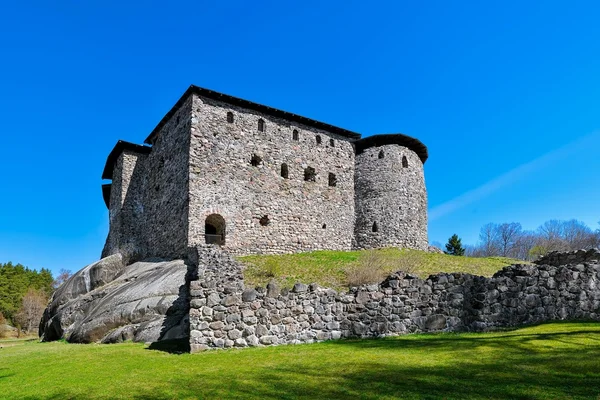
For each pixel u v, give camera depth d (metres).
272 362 9.20
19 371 10.64
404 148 33.00
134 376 8.76
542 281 12.62
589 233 68.50
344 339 11.59
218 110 26.88
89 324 16.50
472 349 9.39
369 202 31.70
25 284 70.25
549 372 7.41
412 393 6.73
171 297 16.62
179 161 26.52
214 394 7.17
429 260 25.48
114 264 25.52
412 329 11.77
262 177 27.80
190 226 24.25
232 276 18.98
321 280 20.09
